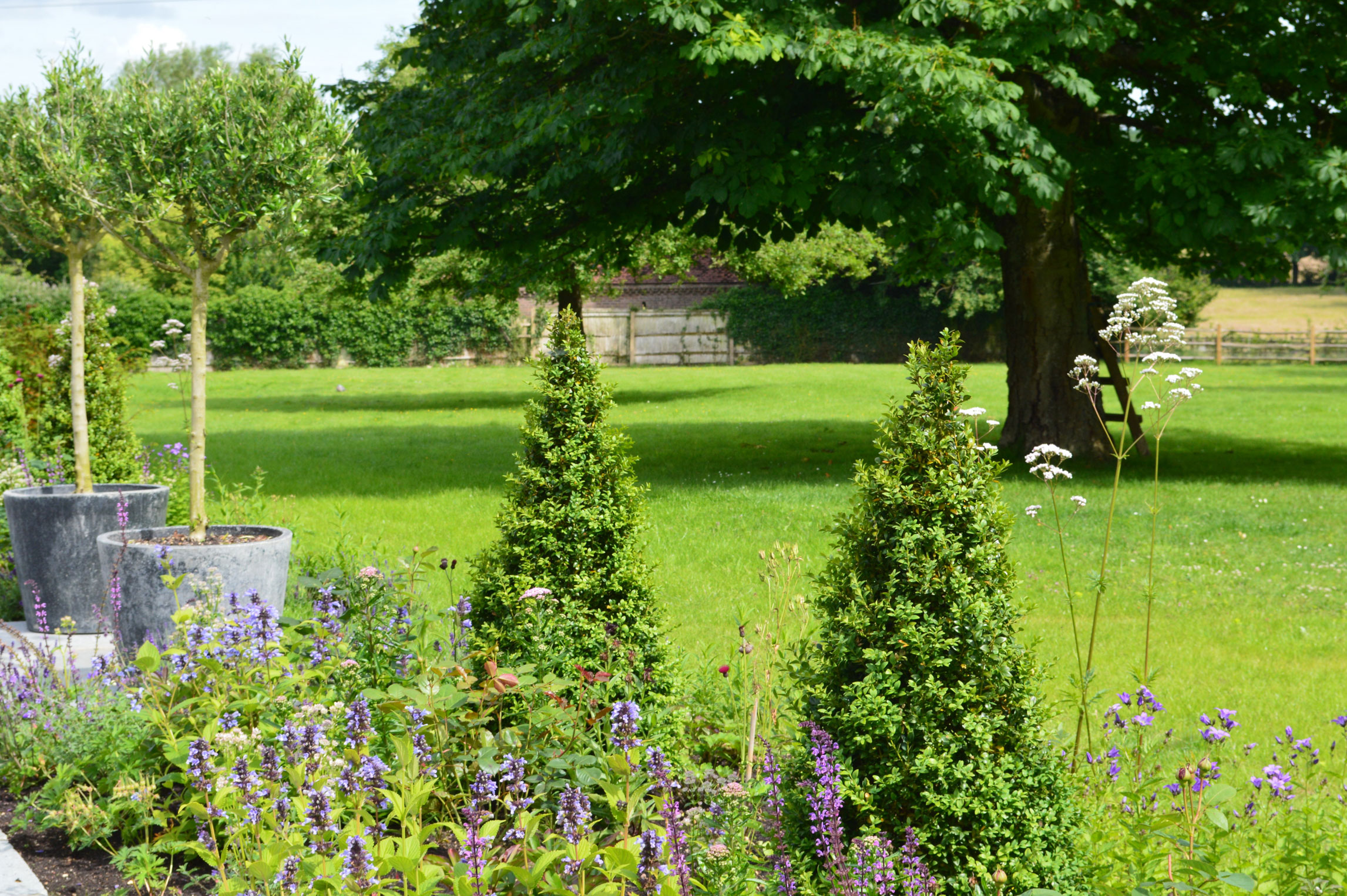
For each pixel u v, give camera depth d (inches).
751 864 123.9
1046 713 124.9
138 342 1563.7
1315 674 240.7
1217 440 710.5
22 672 188.4
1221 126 550.9
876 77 447.5
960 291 1680.6
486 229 616.7
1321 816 133.0
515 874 111.9
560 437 183.6
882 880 111.3
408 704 149.5
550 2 537.0
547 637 168.4
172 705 156.5
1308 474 557.3
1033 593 313.0
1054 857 119.6
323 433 795.4
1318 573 339.3
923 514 128.0
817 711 127.9
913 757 122.8
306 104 246.2
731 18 452.8
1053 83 476.4
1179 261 722.2
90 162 243.3
